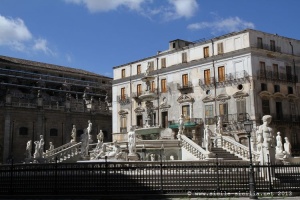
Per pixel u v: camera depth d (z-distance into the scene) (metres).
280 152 30.64
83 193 17.45
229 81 51.94
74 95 75.94
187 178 18.08
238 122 49.53
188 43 64.19
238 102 50.94
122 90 67.81
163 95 60.75
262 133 22.19
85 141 34.28
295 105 54.25
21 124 63.38
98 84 79.44
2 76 66.56
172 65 59.59
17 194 17.97
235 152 31.09
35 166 21.25
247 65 50.38
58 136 67.50
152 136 35.78
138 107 63.91
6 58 70.31
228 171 20.00
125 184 18.00
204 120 54.31
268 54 52.16
